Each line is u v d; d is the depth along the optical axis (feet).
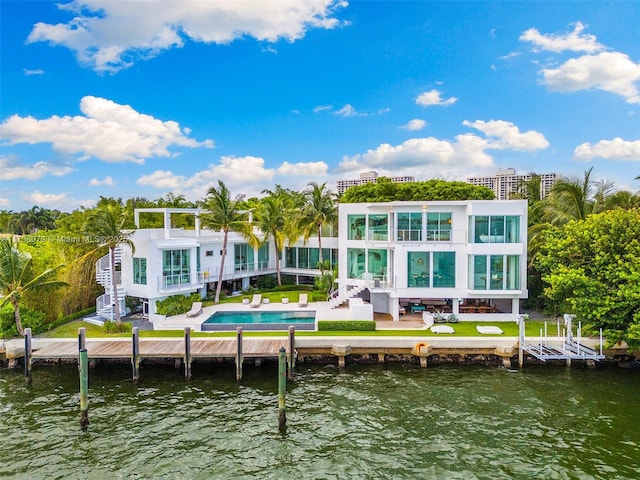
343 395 67.51
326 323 91.97
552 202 118.11
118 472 47.24
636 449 51.08
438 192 149.28
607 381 72.69
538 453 50.37
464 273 100.68
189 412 62.03
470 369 78.89
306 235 142.51
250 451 51.37
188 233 127.24
